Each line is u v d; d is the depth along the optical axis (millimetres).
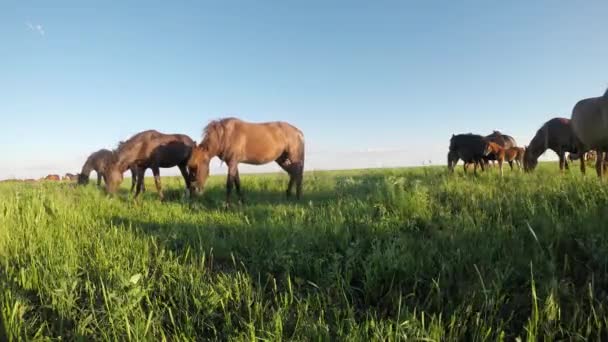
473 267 2934
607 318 2127
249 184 11258
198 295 2748
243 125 9000
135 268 3309
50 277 2936
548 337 2016
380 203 5234
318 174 15391
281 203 7496
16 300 2500
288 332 2279
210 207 7816
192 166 8555
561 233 3314
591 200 4180
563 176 6012
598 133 6422
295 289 2951
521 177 6629
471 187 5867
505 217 4266
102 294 2891
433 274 2934
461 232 3672
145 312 2621
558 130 10961
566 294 2404
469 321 2293
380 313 2551
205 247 4043
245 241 4059
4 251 3865
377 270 3014
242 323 2363
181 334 2174
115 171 9180
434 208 4969
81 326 2285
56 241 4266
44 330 2398
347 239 3826
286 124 10055
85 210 6203
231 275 3264
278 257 3334
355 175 13492
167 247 4121
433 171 10883
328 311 2549
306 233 4082
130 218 5930
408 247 3445
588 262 2838
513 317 2344
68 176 25000
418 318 2389
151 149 9430
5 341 2219
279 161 10414
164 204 7898
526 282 2566
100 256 3578
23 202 5945
